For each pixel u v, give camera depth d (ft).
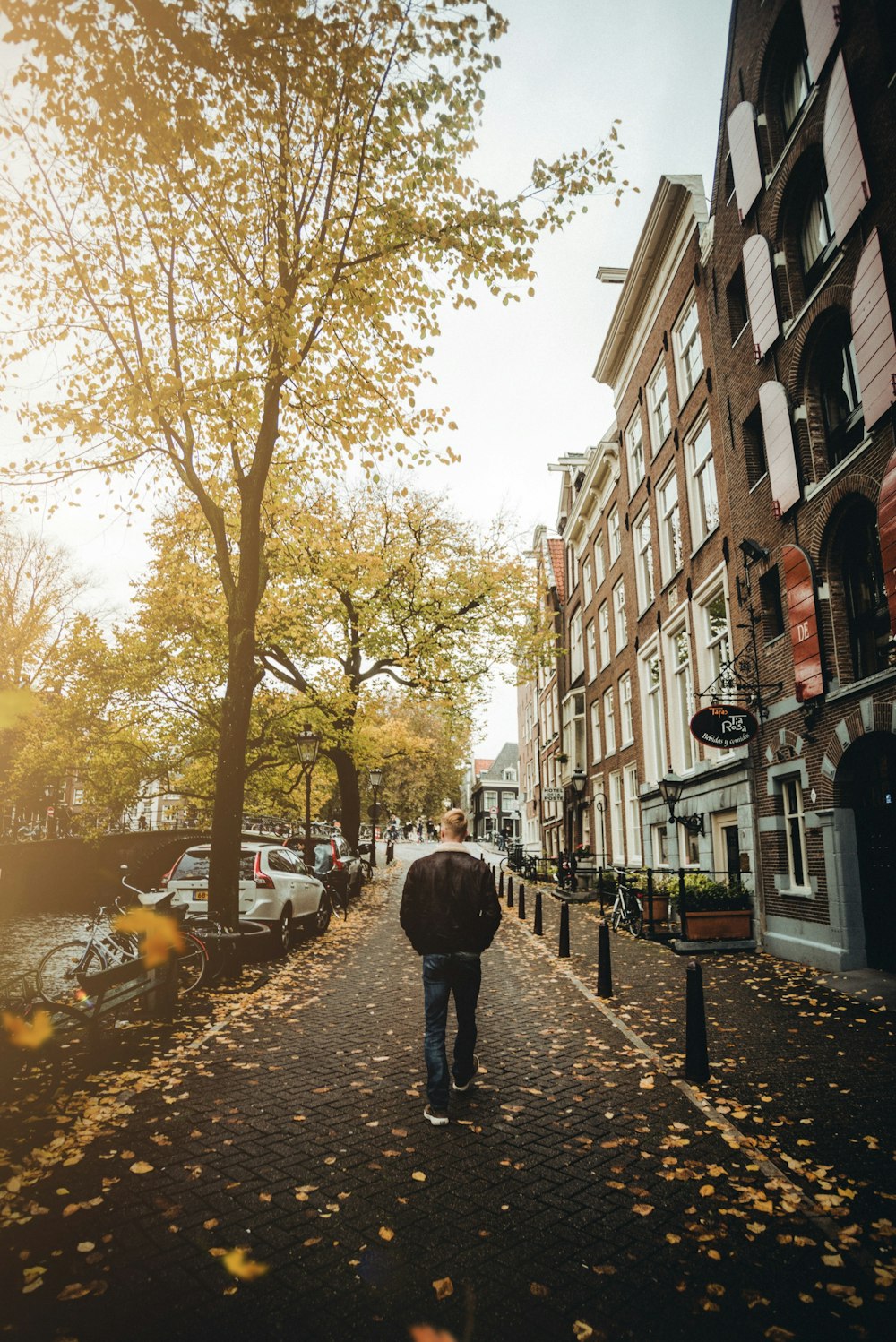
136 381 27.43
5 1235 10.34
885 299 26.21
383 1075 17.61
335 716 58.49
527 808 145.79
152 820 102.83
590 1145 13.57
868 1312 8.91
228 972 28.86
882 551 26.32
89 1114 14.80
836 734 30.09
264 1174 12.34
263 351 26.94
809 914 32.27
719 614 45.85
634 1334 8.50
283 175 24.68
